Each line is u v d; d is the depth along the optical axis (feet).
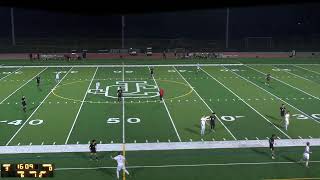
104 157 66.59
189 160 65.21
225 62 182.91
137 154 67.82
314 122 87.04
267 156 67.05
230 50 225.56
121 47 225.15
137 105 102.68
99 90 120.78
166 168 62.03
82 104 103.76
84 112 95.66
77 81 135.13
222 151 69.31
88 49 222.69
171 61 187.11
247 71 156.66
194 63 179.83
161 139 75.72
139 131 80.64
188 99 109.19
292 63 179.63
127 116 92.12
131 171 60.90
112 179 58.44
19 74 148.97
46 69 161.79
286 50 225.97
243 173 60.03
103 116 92.07
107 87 125.39
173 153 68.33
